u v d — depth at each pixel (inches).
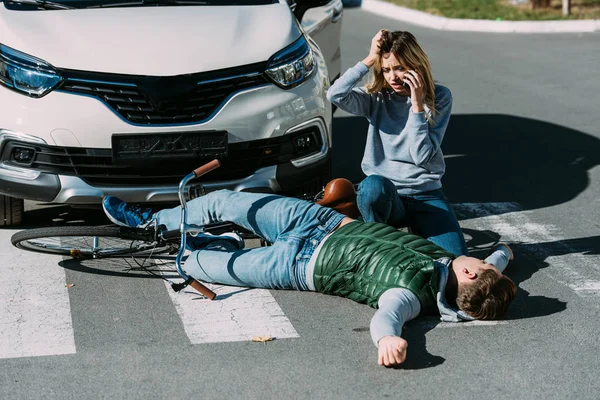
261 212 223.8
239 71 256.4
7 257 247.3
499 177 332.8
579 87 489.4
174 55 253.9
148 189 253.3
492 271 208.5
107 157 249.3
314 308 217.0
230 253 228.4
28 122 247.8
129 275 236.5
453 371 186.9
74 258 246.8
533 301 222.5
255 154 260.5
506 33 683.4
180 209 230.1
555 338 202.2
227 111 253.8
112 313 213.5
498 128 404.8
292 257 219.8
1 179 251.8
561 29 685.9
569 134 394.6
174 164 252.8
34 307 216.1
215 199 226.5
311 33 333.7
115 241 242.2
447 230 236.7
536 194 313.3
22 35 256.8
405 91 231.8
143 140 249.0
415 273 205.2
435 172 239.8
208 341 199.5
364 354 194.4
